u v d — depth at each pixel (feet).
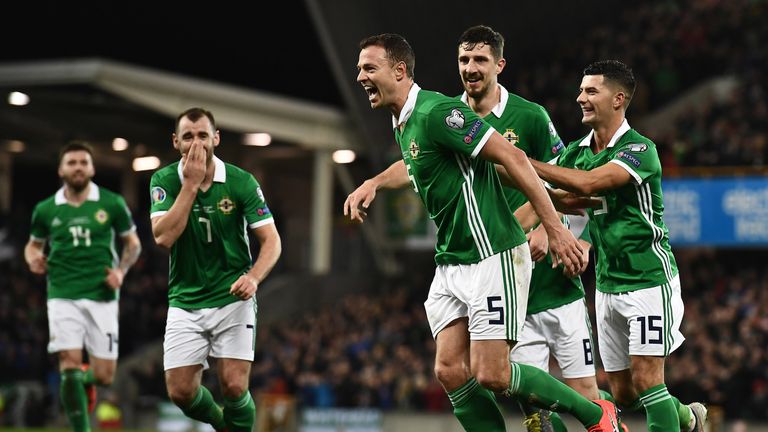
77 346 86.28
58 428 190.39
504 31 253.24
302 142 233.96
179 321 67.31
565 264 52.16
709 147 215.10
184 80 208.95
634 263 61.77
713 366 164.04
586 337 66.18
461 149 52.49
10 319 217.56
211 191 66.59
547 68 262.06
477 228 53.62
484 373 53.57
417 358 192.03
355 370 198.39
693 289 201.98
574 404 56.44
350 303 229.66
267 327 229.04
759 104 220.23
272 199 278.46
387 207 243.40
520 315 54.34
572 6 269.85
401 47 54.24
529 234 61.11
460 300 54.90
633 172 59.88
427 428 172.24
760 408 156.66
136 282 235.61
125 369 215.72
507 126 63.57
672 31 258.16
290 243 286.66
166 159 260.62
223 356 67.36
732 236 205.05
